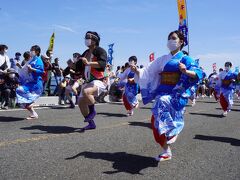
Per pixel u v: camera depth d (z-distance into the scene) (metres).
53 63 15.05
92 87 7.35
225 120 10.71
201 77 5.03
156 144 6.30
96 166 4.74
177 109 5.01
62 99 14.73
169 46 5.16
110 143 6.22
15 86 12.21
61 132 7.08
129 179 4.27
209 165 5.08
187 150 5.98
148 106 15.06
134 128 8.09
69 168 4.57
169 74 5.09
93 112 7.61
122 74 11.03
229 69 12.12
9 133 6.78
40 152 5.31
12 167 4.50
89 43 7.37
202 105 16.83
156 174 4.52
